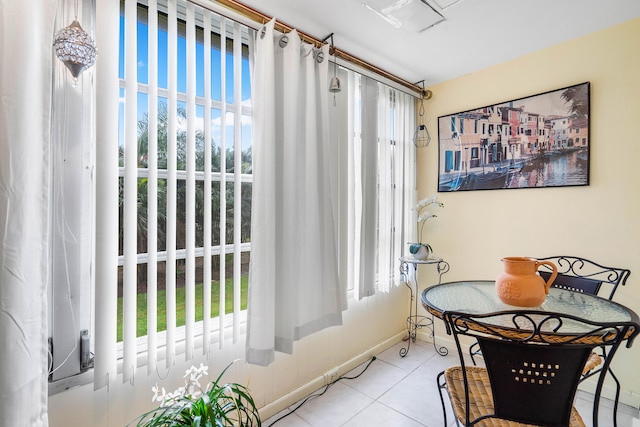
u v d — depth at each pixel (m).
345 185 2.07
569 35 1.93
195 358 1.47
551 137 2.06
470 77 2.46
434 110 2.69
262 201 1.57
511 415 1.06
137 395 1.31
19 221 0.96
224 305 1.51
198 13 1.50
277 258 1.69
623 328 0.97
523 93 2.18
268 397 1.77
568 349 0.98
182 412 1.01
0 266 0.93
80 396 1.19
